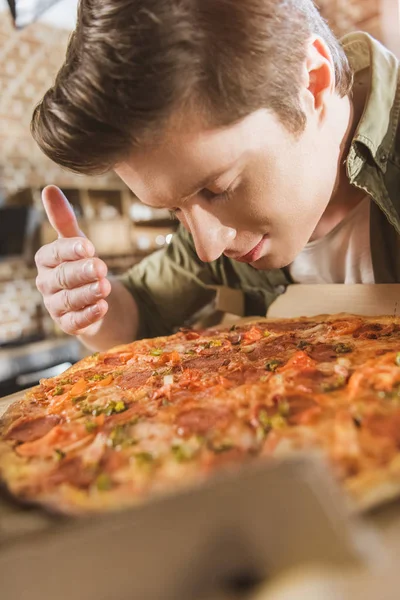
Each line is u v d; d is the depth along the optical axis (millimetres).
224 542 172
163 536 169
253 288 655
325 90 348
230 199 336
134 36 272
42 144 342
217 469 253
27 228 1560
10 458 309
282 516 171
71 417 354
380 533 205
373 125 458
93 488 260
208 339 520
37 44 1632
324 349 400
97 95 284
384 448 244
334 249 567
